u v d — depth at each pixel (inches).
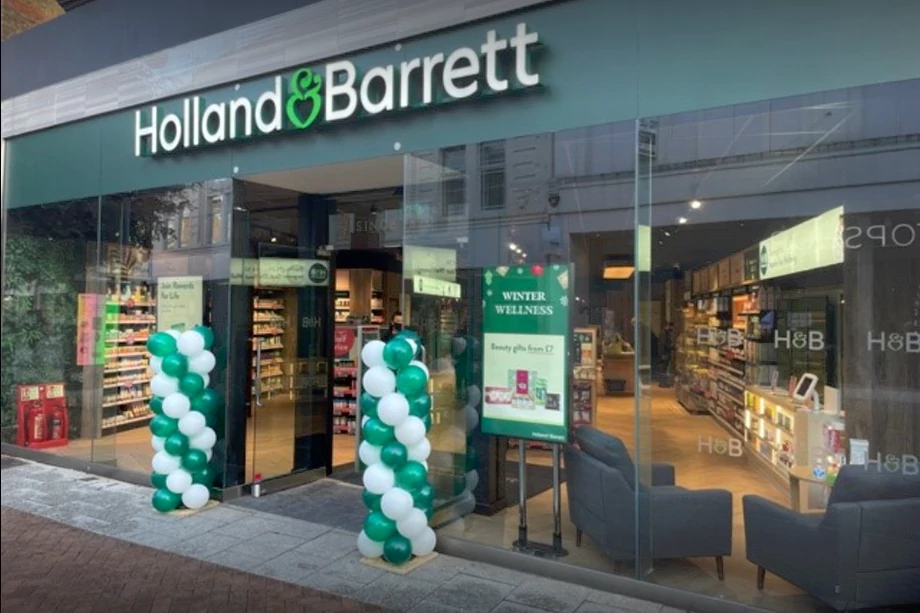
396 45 203.0
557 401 179.3
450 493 192.2
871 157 146.4
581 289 177.2
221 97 242.7
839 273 151.3
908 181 143.7
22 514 220.8
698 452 164.1
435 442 194.5
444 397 195.3
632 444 169.6
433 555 186.2
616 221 172.9
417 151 200.7
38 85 306.8
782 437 156.3
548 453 180.1
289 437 258.1
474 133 190.7
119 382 272.2
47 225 307.6
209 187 245.6
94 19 282.8
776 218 156.4
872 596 139.8
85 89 285.9
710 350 164.9
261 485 243.9
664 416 167.9
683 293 166.9
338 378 308.2
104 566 175.3
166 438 221.6
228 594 157.9
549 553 176.2
